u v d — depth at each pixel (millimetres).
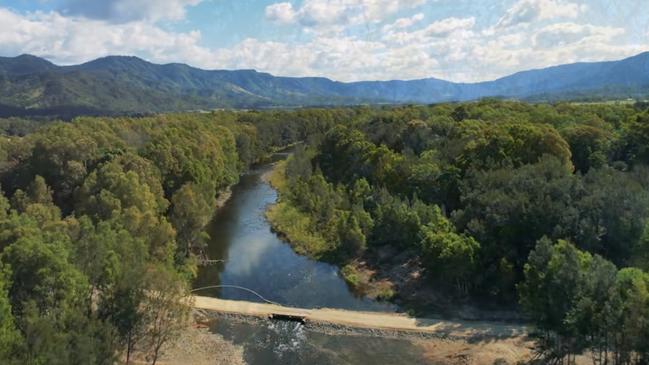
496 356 62625
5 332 42094
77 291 53031
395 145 145000
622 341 50656
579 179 84812
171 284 58844
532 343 65188
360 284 87062
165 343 65625
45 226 73062
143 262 63875
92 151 112000
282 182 167125
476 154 107938
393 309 78688
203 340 68438
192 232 98000
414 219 94188
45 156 107062
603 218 75500
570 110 146625
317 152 179375
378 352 65688
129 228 79500
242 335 70500
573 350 58438
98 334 48312
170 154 120750
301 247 106375
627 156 102750
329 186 132000
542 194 80938
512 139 106438
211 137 159250
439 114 170625
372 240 102500
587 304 52250
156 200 102125
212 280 91000
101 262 58969
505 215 80438
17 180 106938
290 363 63188
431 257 80688
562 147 101062
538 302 58625
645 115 110125
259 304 80000
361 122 184000
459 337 68250
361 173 135375
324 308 79062
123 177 92750
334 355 65188
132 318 55406
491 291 77000
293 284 89250
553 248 63156
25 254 51938
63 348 42156
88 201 89750
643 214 72625
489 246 79125
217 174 145500
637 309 48312
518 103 178625
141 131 152375
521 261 77562
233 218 130750
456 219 89312
